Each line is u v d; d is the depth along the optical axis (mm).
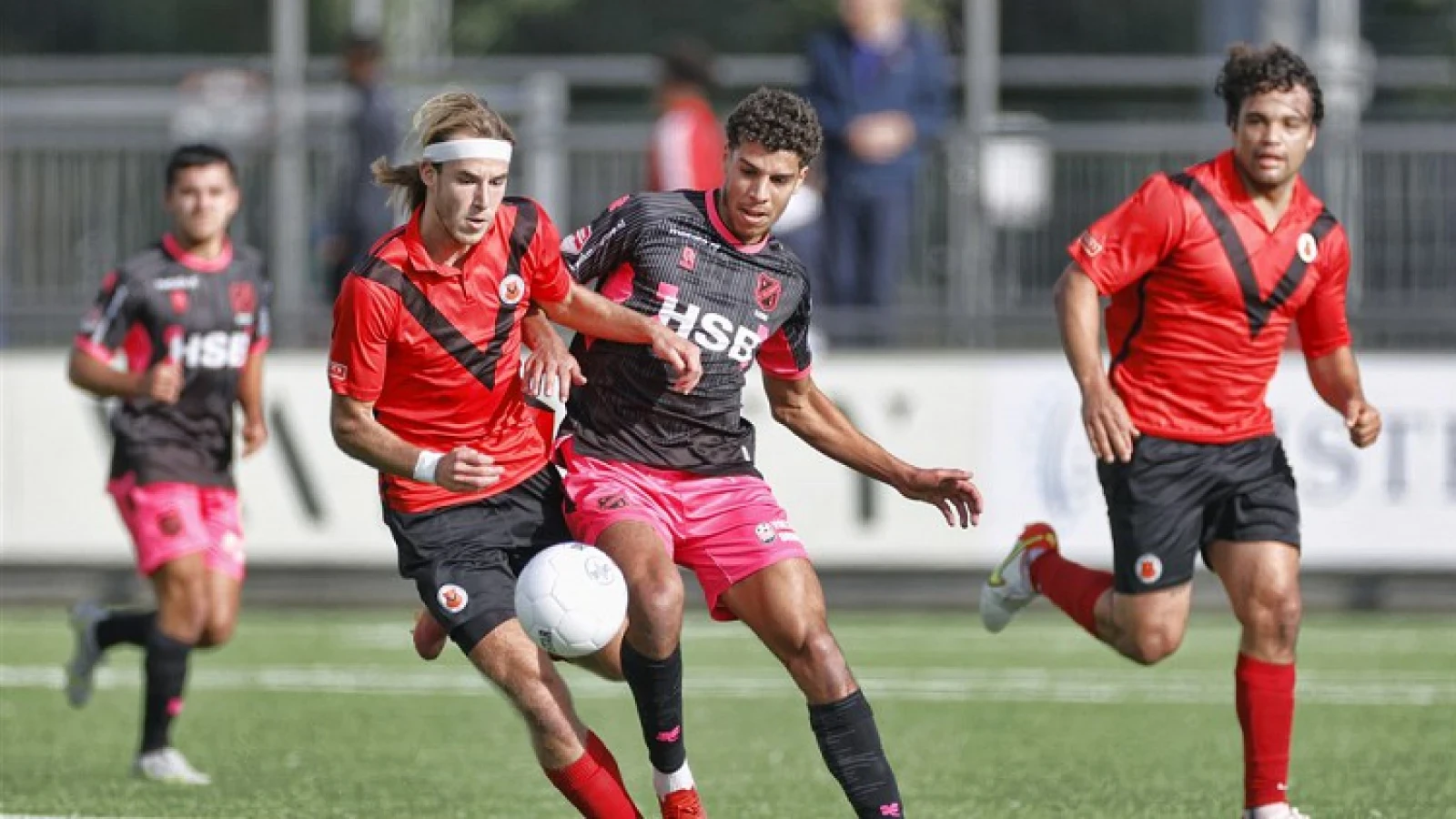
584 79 56344
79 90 56062
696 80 47562
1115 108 52625
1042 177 48188
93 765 29219
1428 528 45562
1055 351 46594
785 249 22547
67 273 49281
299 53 52500
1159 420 24984
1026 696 35781
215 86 53531
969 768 28844
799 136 21500
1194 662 40094
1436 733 31703
